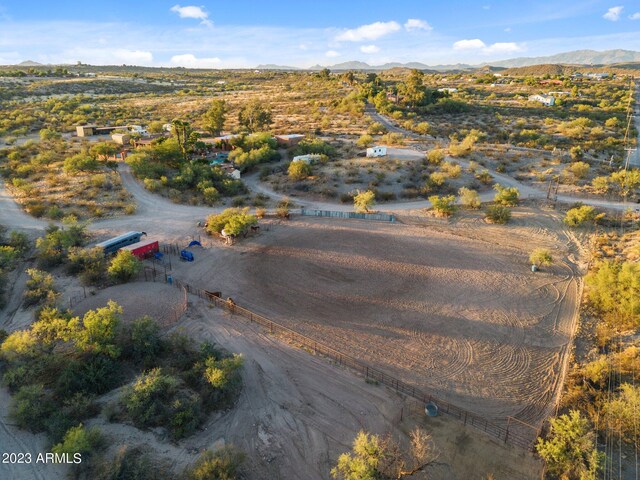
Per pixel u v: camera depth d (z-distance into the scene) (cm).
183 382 2794
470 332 3547
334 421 2603
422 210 6394
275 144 9250
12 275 4262
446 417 2662
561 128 10719
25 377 2747
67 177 6875
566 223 5869
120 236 4891
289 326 3578
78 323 3150
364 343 3381
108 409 2528
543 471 2277
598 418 2597
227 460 2120
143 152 7688
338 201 6769
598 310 3875
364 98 15188
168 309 3719
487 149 8856
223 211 6144
